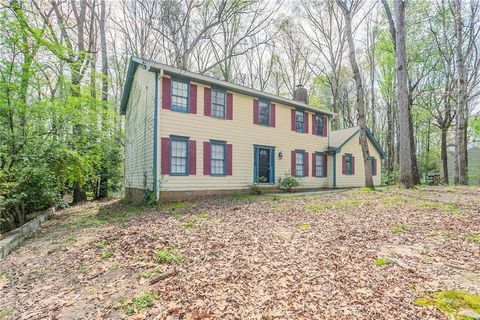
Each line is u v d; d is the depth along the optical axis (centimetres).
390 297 325
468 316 278
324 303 321
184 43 2027
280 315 303
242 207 973
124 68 2477
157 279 415
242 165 1460
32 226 833
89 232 748
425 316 284
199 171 1295
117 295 387
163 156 1188
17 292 427
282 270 418
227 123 1405
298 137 1744
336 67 2802
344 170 1972
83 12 1609
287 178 1574
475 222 617
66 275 475
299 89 1909
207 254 503
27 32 834
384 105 3703
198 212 907
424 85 2441
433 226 609
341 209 858
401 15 1273
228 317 307
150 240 596
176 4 1984
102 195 1769
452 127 2853
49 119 917
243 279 396
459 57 1650
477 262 414
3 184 798
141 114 1408
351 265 424
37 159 883
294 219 753
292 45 2928
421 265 413
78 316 344
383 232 588
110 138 1480
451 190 1223
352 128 2197
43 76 991
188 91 1273
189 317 313
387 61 2338
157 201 1156
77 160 976
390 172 2553
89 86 1170
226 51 2536
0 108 827
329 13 2441
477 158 3781
